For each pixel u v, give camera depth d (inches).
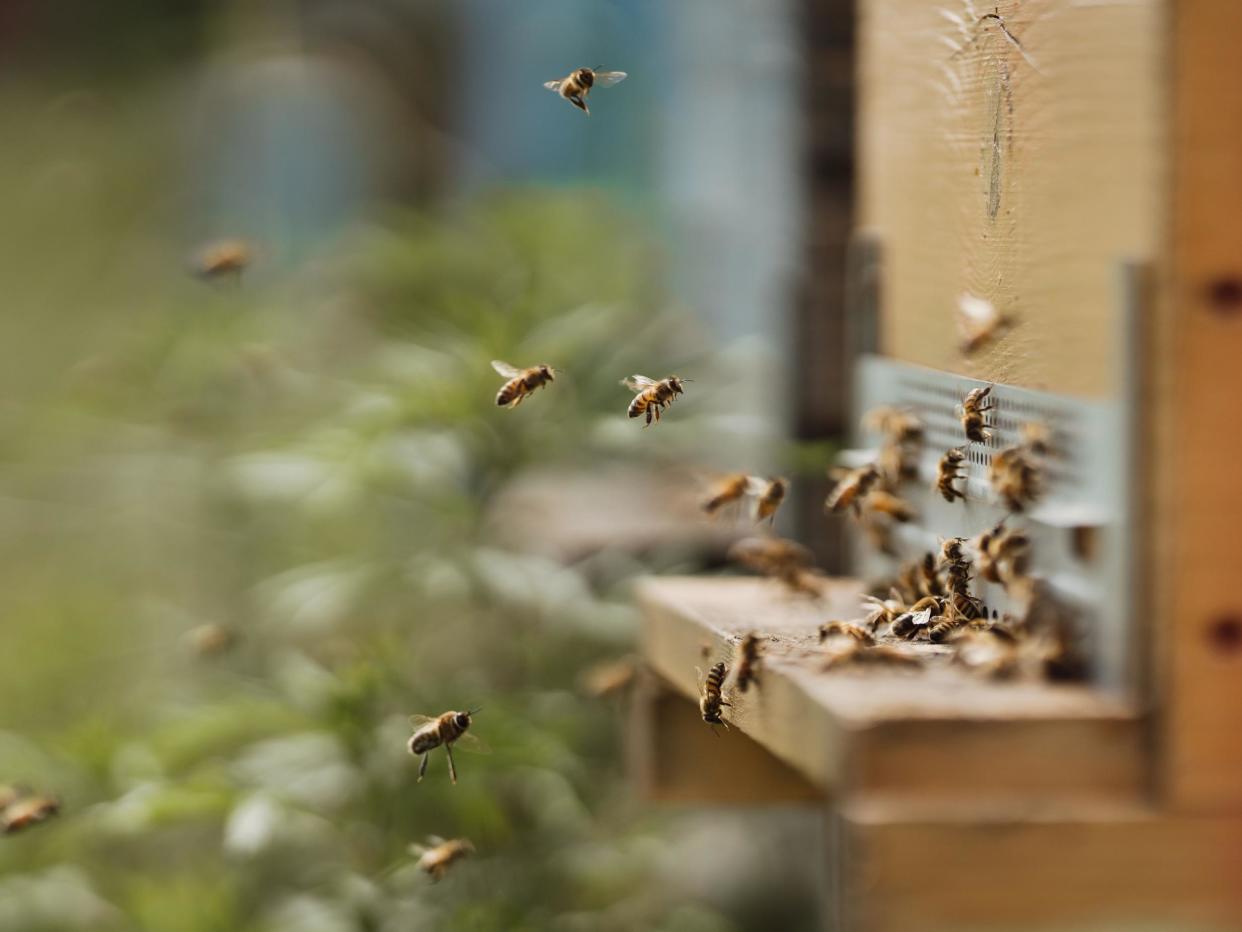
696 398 314.2
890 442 191.3
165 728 298.8
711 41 482.0
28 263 594.9
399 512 327.6
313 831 274.2
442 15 780.6
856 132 300.0
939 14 181.8
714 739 207.0
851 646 154.9
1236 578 135.0
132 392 409.4
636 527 324.2
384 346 346.6
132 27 745.0
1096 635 142.3
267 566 366.3
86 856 303.6
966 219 174.6
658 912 301.7
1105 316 142.5
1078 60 147.9
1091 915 131.0
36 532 429.1
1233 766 133.6
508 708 287.0
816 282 299.4
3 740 303.6
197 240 603.5
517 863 281.1
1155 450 137.5
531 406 304.0
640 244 428.5
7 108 681.6
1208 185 135.3
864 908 129.8
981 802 131.6
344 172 660.1
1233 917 132.3
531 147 732.7
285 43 706.8
